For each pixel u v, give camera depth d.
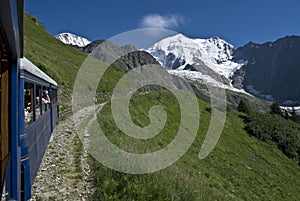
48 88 15.12
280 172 39.91
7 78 6.33
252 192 27.91
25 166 7.46
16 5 4.63
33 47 58.28
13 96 6.61
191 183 12.75
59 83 43.88
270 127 56.31
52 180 10.61
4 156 5.96
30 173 7.98
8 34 5.27
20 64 7.48
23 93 7.43
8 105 6.48
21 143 7.19
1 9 4.18
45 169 11.70
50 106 15.90
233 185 26.84
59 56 68.50
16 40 5.81
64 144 15.69
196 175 21.06
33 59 45.88
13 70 6.58
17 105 6.73
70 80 50.34
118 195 8.62
